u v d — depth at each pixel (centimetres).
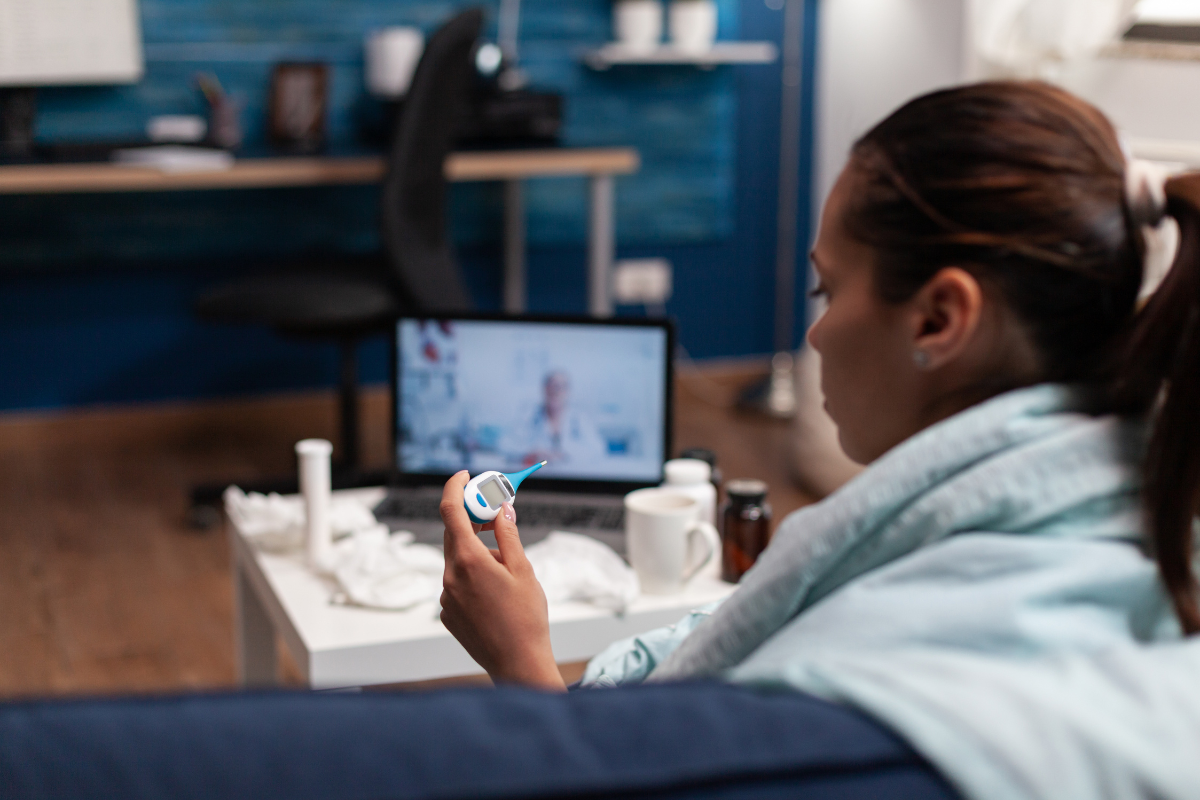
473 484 84
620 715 38
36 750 33
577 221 401
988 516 52
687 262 416
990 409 54
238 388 378
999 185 54
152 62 347
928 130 56
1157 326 53
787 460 349
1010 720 39
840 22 345
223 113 346
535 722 37
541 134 351
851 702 40
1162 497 51
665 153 403
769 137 415
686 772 36
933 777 38
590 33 387
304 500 149
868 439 62
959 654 45
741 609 60
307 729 35
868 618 50
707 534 140
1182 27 235
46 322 355
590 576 136
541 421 165
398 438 169
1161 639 50
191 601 254
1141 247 55
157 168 290
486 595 75
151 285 364
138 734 34
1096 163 55
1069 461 52
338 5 362
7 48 327
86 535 290
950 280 54
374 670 128
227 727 34
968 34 287
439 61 277
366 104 371
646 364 162
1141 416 55
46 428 359
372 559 139
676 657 68
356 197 378
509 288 393
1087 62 258
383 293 288
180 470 340
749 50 384
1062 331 55
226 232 367
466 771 34
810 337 63
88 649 232
